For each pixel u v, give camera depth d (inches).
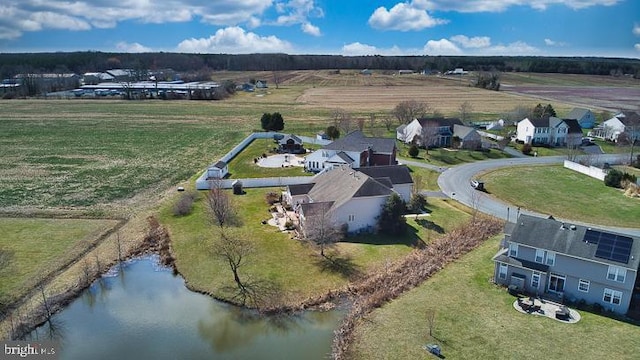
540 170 3376.0
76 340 1413.6
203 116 5713.6
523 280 1630.2
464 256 1946.4
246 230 2146.9
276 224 2222.0
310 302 1619.1
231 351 1375.5
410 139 4146.2
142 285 1744.6
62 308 1578.5
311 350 1381.6
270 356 1353.3
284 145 3732.8
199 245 2001.7
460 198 2714.1
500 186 2955.2
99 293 1684.3
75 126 4945.9
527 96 7760.8
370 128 4793.3
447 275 1774.1
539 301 1573.6
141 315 1552.7
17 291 1622.8
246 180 2810.0
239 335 1456.7
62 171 3176.7
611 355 1294.3
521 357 1286.9
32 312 1518.2
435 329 1422.2
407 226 2234.3
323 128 4874.5
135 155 3698.3
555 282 1614.2
